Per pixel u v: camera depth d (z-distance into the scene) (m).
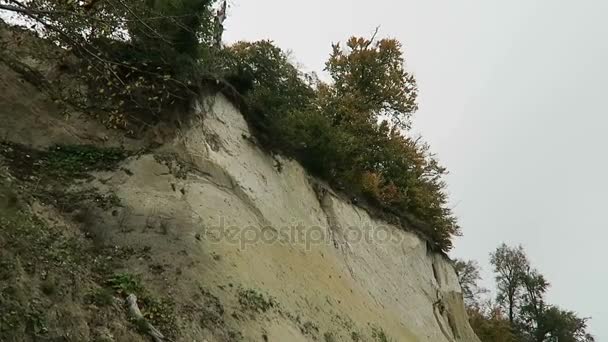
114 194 11.57
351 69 25.91
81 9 9.46
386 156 23.09
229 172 14.30
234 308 10.83
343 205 19.12
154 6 12.90
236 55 17.94
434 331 20.73
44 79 12.82
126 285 9.48
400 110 26.30
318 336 12.91
